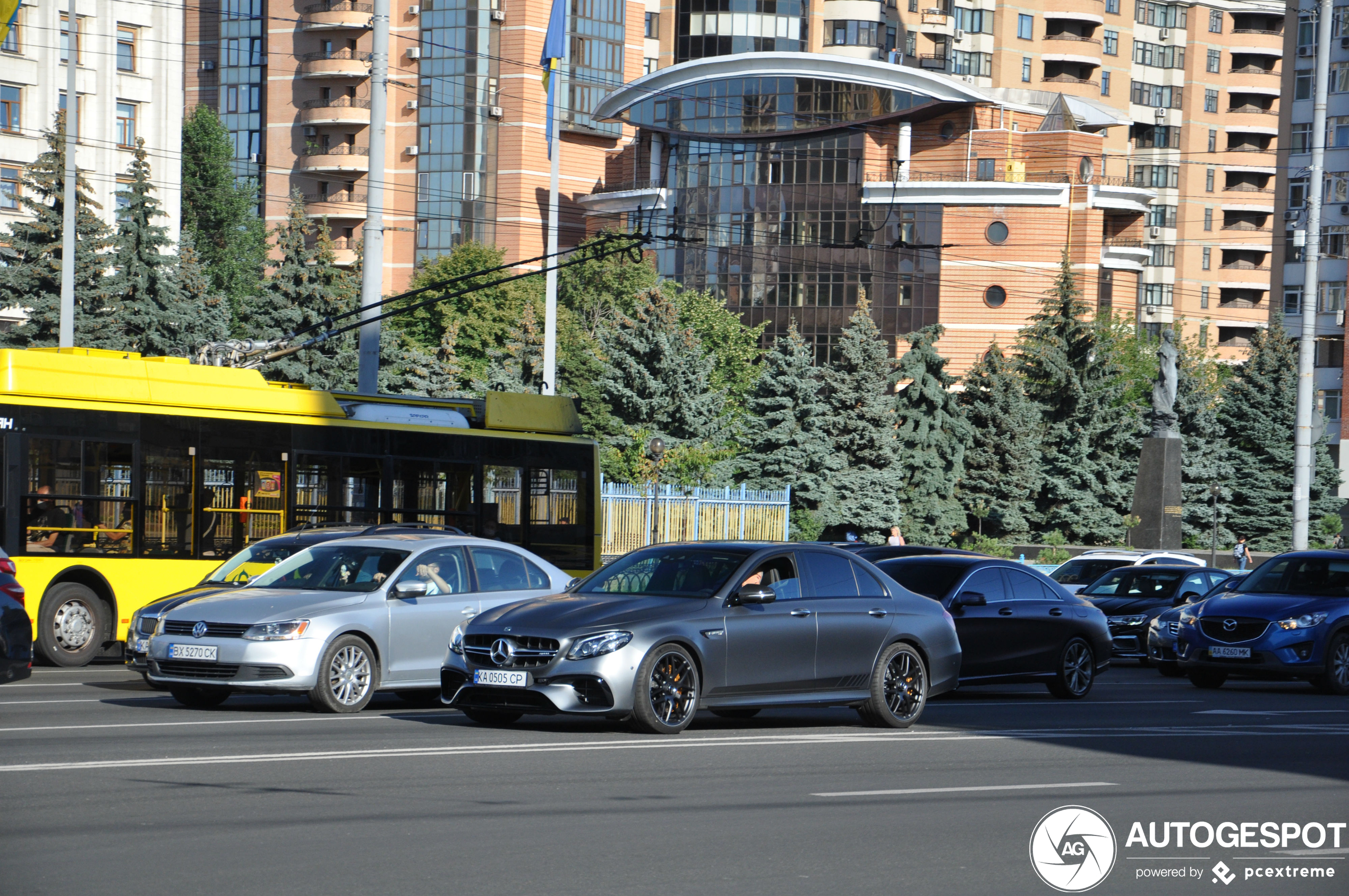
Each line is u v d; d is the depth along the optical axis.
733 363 77.94
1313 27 95.81
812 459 58.72
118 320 50.88
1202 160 124.31
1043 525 63.94
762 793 10.04
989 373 63.88
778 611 13.77
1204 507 66.25
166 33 74.06
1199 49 124.19
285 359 54.16
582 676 12.62
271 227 103.94
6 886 6.92
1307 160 96.38
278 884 7.04
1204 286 124.19
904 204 86.25
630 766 11.11
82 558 19.52
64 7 70.19
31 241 50.31
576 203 99.81
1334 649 21.06
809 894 7.14
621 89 91.69
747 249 89.25
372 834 8.27
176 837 8.10
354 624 14.54
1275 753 13.35
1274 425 68.12
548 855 7.84
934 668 14.95
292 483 21.62
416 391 58.41
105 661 21.11
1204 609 21.75
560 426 25.33
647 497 49.12
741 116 88.94
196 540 20.58
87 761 10.71
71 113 37.16
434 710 15.25
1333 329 79.69
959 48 113.31
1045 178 86.69
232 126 108.62
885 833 8.74
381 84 31.23
